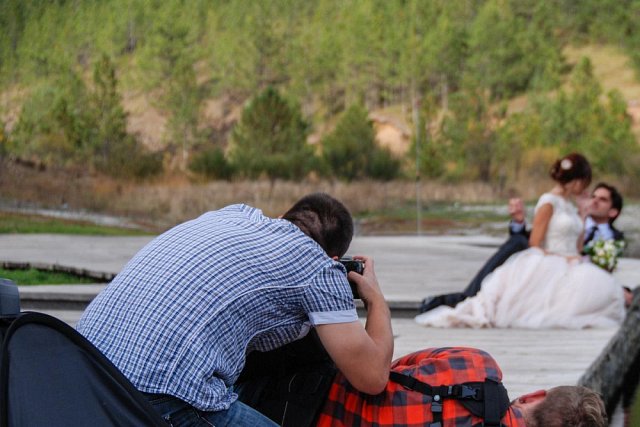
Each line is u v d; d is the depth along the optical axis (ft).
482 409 7.54
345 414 7.75
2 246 34.40
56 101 75.72
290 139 82.28
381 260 34.40
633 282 27.12
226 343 6.87
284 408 7.91
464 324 19.07
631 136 93.30
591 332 18.42
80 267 26.12
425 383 7.68
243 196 69.05
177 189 68.23
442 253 38.01
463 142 91.61
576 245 19.80
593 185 85.15
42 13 85.76
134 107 92.32
